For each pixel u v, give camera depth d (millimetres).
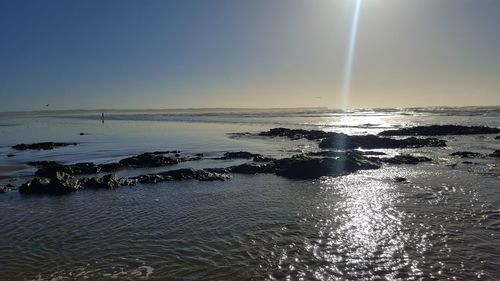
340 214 16250
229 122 103875
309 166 25422
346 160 26953
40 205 18938
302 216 16078
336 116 133750
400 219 15398
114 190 21953
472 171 25359
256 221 15531
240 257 12094
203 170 26688
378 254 12125
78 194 21141
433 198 18516
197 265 11609
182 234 14250
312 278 10680
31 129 89500
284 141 49594
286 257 12031
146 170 29016
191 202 18875
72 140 57500
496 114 117938
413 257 11836
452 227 14305
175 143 49438
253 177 25234
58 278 11031
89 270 11477
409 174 24969
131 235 14281
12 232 14961
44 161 34031
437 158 31750
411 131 55906
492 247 12375
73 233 14664
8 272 11445
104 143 51500
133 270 11398
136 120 132375
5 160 36375
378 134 56156
